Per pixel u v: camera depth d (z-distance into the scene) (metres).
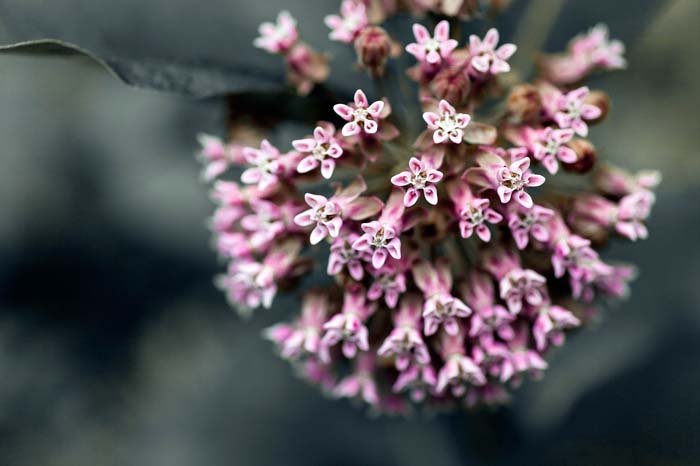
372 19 0.37
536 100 0.36
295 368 0.46
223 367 0.46
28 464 0.47
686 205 0.44
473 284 0.36
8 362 0.46
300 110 0.38
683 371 0.43
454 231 0.36
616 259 0.43
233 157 0.38
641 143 0.46
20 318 0.46
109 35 0.37
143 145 0.46
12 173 0.46
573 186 0.38
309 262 0.37
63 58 0.36
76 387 0.47
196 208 0.46
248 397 0.46
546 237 0.35
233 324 0.46
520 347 0.37
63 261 0.46
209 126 0.46
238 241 0.37
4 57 0.46
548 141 0.35
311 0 0.41
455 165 0.35
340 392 0.38
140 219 0.46
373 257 0.35
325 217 0.35
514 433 0.43
